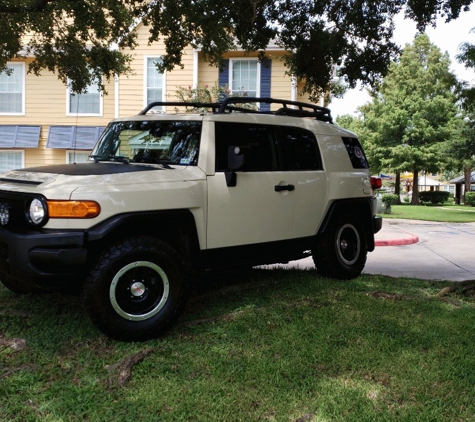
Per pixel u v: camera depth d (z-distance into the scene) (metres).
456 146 28.80
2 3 7.43
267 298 5.59
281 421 3.01
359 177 6.63
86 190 4.07
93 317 4.05
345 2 7.41
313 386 3.43
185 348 4.09
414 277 7.89
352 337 4.35
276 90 18.73
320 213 6.07
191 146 4.92
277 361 3.81
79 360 3.84
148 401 3.21
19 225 4.28
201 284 6.24
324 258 6.37
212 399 3.25
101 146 5.51
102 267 4.04
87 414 3.08
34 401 3.22
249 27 7.67
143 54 18.75
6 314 4.83
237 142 5.18
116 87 18.88
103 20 8.46
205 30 7.93
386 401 3.26
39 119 19.22
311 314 4.95
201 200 4.72
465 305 5.60
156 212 4.37
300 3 7.61
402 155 36.12
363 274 7.25
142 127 5.28
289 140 5.79
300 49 7.94
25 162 19.42
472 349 4.14
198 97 16.06
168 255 4.33
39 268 3.96
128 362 3.68
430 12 7.17
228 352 4.01
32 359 3.87
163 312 4.32
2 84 19.17
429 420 3.00
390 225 18.98
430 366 3.78
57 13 9.04
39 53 9.85
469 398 3.29
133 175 4.40
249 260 5.34
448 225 19.45
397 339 4.31
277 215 5.48
